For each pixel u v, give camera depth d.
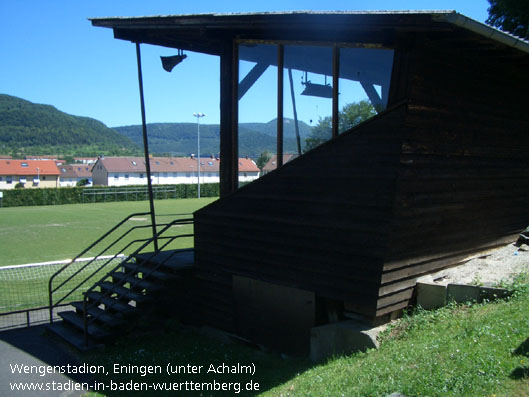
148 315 9.79
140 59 10.18
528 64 8.34
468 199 8.15
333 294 7.22
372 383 5.05
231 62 9.08
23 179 104.38
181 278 9.42
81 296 12.50
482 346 5.20
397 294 7.02
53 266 16.42
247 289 8.62
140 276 12.67
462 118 7.56
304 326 7.66
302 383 5.92
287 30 7.99
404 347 6.04
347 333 6.81
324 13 6.54
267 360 7.68
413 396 4.54
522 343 5.00
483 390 4.31
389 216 6.54
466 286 7.00
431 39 6.32
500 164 8.92
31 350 8.59
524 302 6.21
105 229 29.56
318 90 7.66
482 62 7.83
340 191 7.16
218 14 7.86
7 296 12.62
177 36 9.95
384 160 6.65
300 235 7.70
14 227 31.33
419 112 6.63
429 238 7.38
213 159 107.12
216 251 9.23
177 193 67.88
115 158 99.56
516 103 9.02
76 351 8.55
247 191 8.60
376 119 6.75
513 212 9.68
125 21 9.20
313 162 7.55
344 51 7.31
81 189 60.44
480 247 8.79
